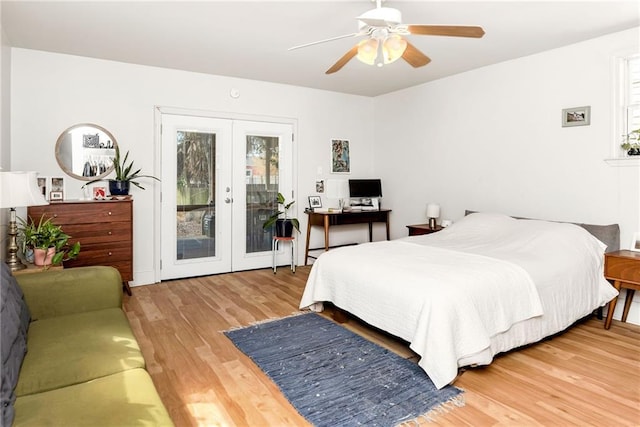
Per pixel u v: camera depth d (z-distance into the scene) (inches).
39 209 139.1
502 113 167.2
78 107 158.2
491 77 170.6
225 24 125.0
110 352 68.9
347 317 129.1
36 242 122.5
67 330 78.5
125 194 160.4
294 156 211.9
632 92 133.0
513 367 98.0
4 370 54.9
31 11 115.5
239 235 200.4
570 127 145.4
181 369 96.5
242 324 126.9
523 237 131.2
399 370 96.3
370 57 104.0
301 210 215.9
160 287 170.6
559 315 111.3
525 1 108.1
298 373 94.8
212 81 186.2
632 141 133.0
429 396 84.6
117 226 153.2
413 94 209.0
